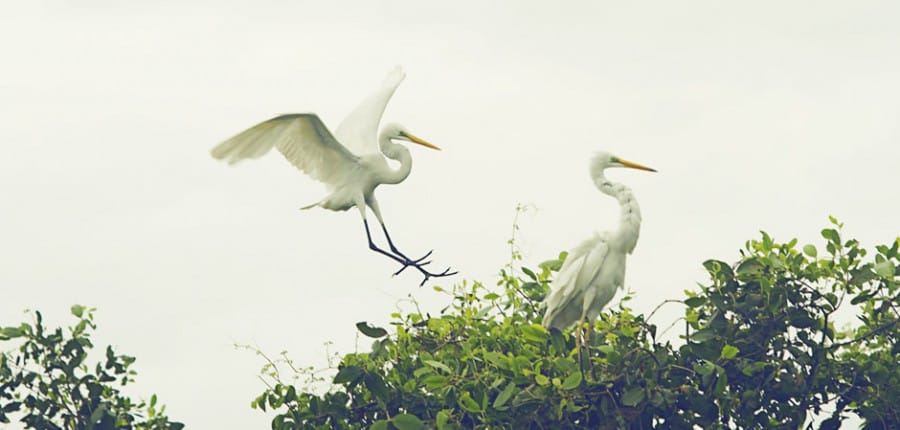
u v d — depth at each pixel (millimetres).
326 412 15180
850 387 15305
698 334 14898
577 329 15305
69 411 17031
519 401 14219
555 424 14406
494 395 14742
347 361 15359
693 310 15602
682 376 15008
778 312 15141
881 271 15109
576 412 14898
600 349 14742
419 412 15094
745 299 15133
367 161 17094
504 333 15406
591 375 14508
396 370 15211
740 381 15172
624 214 16469
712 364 14461
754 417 15180
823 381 15375
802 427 15281
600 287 16234
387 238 17266
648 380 14422
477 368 14938
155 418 17156
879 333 15750
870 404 15383
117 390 17219
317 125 16031
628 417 14570
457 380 14523
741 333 15211
